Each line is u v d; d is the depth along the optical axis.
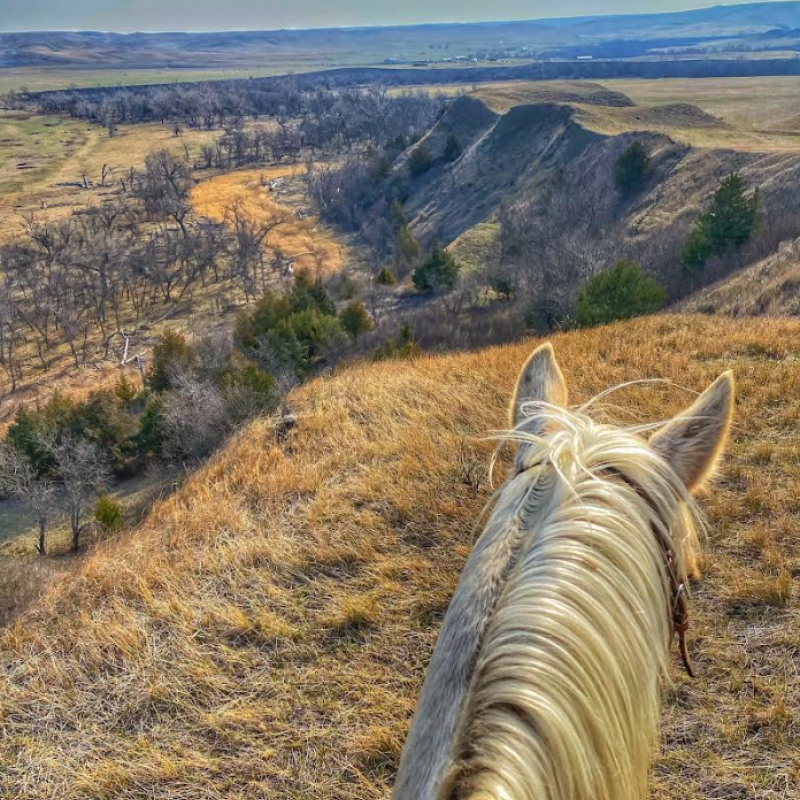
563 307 35.28
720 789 4.04
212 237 90.50
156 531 7.68
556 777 1.14
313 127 158.12
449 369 12.06
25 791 4.42
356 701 4.96
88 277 80.19
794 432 8.16
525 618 1.31
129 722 4.93
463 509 6.97
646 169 66.19
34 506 25.31
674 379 10.09
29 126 183.38
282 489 7.92
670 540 1.53
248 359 33.66
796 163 53.50
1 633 6.11
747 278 27.02
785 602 5.39
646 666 1.36
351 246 94.25
